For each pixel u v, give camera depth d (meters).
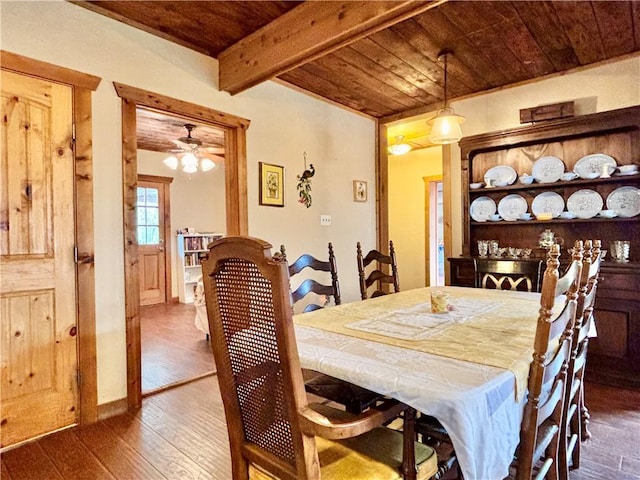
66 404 2.28
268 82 3.52
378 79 3.58
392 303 2.18
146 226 6.40
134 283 2.58
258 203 3.43
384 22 2.14
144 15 2.54
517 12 2.47
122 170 2.54
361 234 4.57
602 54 3.08
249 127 3.37
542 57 3.12
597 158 3.20
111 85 2.50
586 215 3.25
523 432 1.18
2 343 2.07
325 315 1.89
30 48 2.17
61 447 2.07
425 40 2.83
